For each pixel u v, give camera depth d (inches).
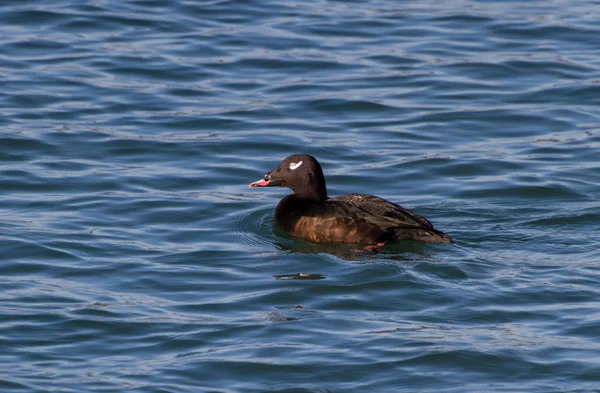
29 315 502.6
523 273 548.4
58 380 437.7
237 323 495.2
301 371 446.6
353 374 444.1
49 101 855.7
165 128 814.5
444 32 1013.8
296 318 500.4
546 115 846.5
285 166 650.2
